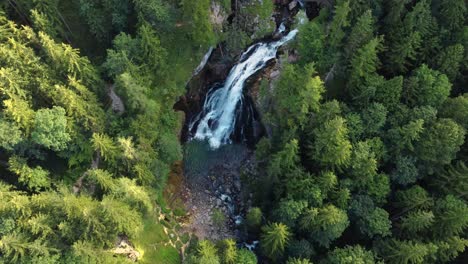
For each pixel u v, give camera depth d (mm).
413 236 53500
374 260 52188
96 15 58969
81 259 45875
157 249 58250
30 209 45781
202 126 72125
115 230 49219
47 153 56594
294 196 55625
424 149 55125
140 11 57969
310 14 73250
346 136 55312
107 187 51000
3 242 42250
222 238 62531
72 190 55312
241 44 69625
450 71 59281
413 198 54062
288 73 55031
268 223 57500
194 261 50781
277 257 56375
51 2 56219
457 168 55625
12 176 53812
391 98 57500
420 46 60594
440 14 60750
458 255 54344
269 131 65625
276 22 72938
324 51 61500
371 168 52906
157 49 58750
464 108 54906
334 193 54594
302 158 59469
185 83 68188
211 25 66062
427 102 57438
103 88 59812
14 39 51844
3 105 49625
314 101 53125
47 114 49281
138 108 55375
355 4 58969
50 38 56438
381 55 62969
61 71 53688
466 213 49406
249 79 70062
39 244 43719
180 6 62938
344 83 63125
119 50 56781
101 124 55031
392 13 60281
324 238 54000
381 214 53562
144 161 55219
